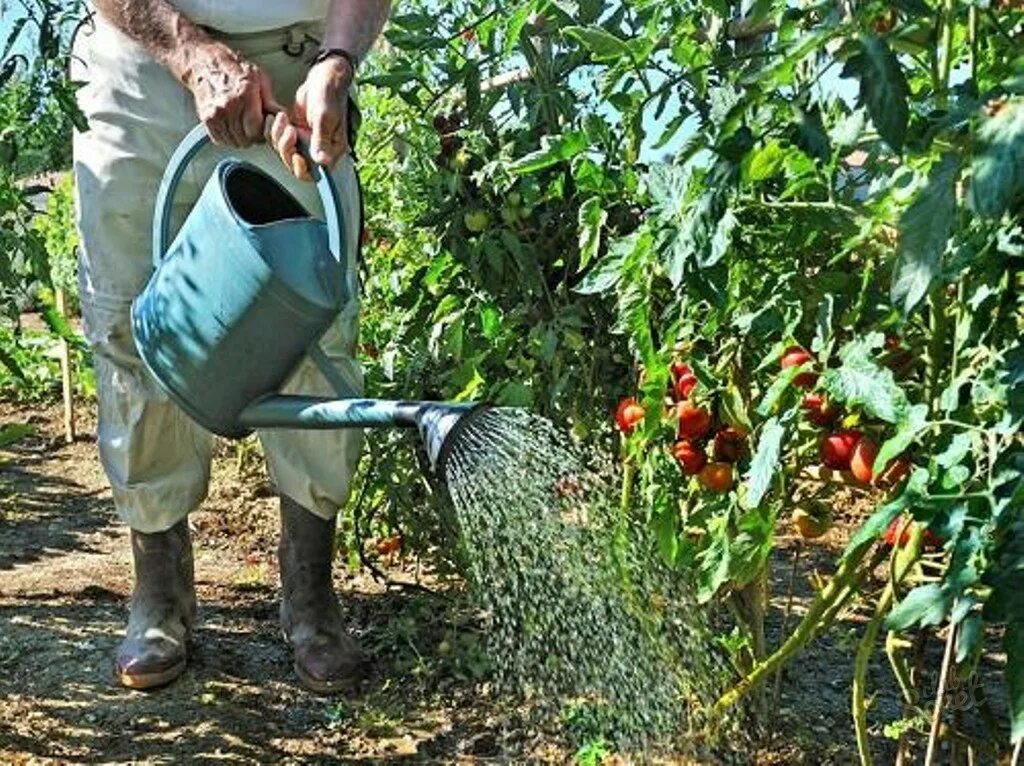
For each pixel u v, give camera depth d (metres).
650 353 2.49
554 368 3.32
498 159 3.30
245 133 2.56
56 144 3.07
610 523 2.60
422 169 3.83
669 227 2.18
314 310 2.33
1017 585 1.72
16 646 3.40
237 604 3.73
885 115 1.57
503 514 2.18
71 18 2.81
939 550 2.67
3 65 2.66
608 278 2.38
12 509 4.93
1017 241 1.94
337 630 3.24
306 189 2.97
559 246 3.41
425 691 3.18
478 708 3.11
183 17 2.61
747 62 2.59
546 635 2.88
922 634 2.62
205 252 2.37
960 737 2.49
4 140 2.81
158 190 2.95
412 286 3.63
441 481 3.36
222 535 4.47
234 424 2.40
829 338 2.20
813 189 2.36
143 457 3.13
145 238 2.99
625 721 2.85
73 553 4.33
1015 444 1.98
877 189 2.30
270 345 2.34
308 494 3.16
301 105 2.54
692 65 2.56
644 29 2.88
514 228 3.39
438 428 2.05
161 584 3.24
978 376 2.08
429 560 3.88
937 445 2.11
